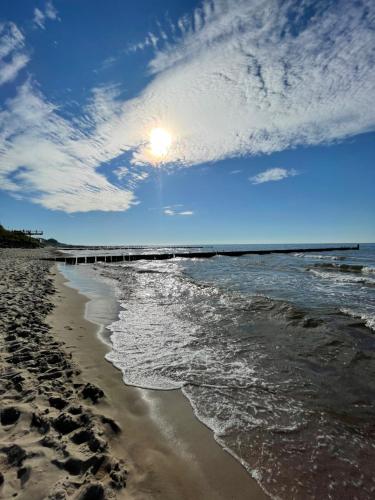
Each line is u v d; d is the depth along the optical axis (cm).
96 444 255
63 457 235
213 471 253
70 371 406
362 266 2202
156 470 247
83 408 314
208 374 443
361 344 561
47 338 527
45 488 202
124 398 365
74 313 770
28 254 4247
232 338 602
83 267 2733
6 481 206
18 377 366
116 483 220
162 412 341
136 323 711
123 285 1371
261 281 1480
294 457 274
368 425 325
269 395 386
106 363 468
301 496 231
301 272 2006
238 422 327
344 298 1003
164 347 551
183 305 907
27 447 242
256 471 255
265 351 534
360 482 246
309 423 328
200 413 342
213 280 1538
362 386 410
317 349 539
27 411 293
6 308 681
